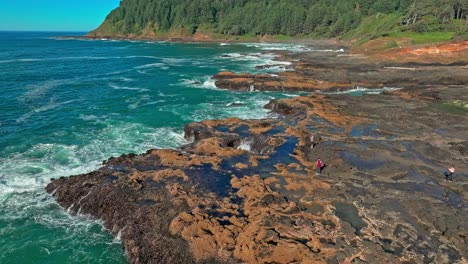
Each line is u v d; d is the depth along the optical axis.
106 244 21.62
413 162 29.08
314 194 24.03
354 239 19.27
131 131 39.41
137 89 61.56
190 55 122.94
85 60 104.19
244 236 19.22
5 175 28.53
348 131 36.19
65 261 20.34
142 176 26.17
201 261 18.31
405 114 41.81
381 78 64.75
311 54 109.56
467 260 18.03
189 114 46.12
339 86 59.44
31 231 22.55
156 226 21.14
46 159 31.70
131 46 172.38
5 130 38.81
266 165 28.64
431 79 62.84
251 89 60.62
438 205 22.39
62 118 43.75
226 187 24.94
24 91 57.78
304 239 19.28
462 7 116.62
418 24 113.94
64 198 25.11
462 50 84.19
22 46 168.75
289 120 39.84
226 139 33.81
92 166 30.44
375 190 24.41
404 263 17.66
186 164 28.30
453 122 39.34
